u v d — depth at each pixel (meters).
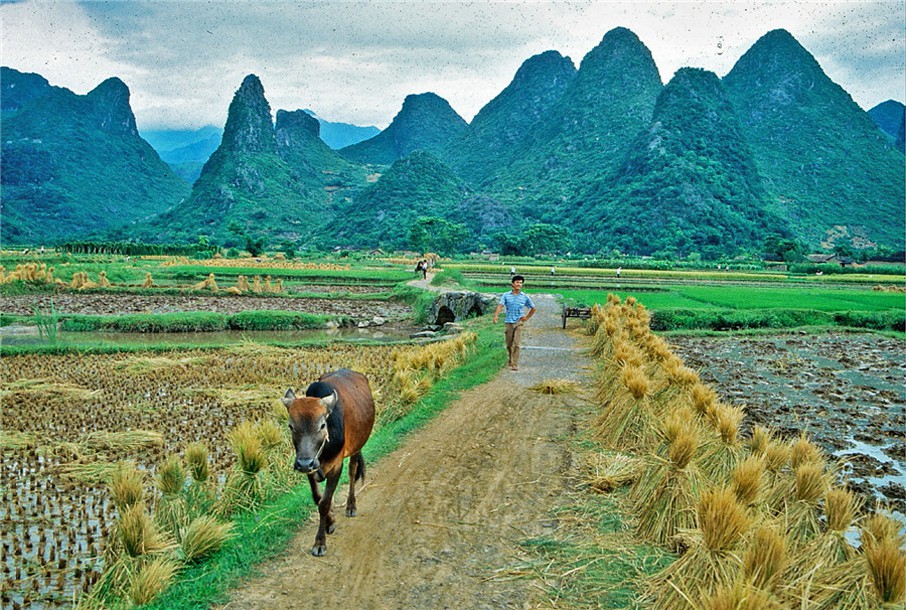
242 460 6.24
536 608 4.42
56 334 22.08
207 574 4.84
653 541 5.42
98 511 6.90
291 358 16.66
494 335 18.75
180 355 16.97
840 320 24.84
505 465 7.50
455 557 5.16
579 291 34.81
